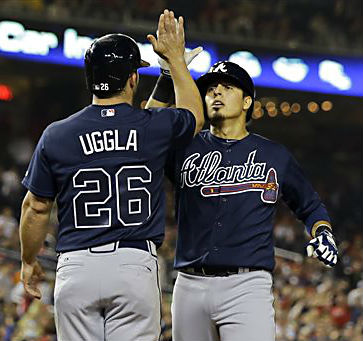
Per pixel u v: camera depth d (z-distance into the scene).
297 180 16.59
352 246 70.31
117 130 14.14
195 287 16.11
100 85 14.35
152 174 14.20
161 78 16.16
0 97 84.62
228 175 16.11
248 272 15.88
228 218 15.92
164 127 14.34
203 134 16.66
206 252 15.87
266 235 16.06
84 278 13.78
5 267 40.38
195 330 16.23
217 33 77.00
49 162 14.19
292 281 54.47
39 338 34.06
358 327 46.44
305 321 46.31
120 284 13.74
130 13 74.44
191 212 16.17
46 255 38.84
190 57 16.08
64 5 70.12
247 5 81.56
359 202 91.44
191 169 16.28
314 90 77.00
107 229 13.83
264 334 15.59
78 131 14.16
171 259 48.50
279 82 75.50
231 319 15.78
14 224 50.03
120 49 14.40
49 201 14.52
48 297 37.34
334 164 100.56
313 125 100.50
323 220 16.48
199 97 15.29
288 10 83.19
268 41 77.00
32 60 66.12
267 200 16.05
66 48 67.44
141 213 13.98
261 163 16.23
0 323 37.22
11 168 76.31
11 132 84.81
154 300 14.08
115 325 14.00
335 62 77.81
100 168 13.95
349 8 84.25
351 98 79.38
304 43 80.69
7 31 65.12
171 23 15.59
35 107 85.25
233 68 16.39
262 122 99.44
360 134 100.69
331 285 51.66
